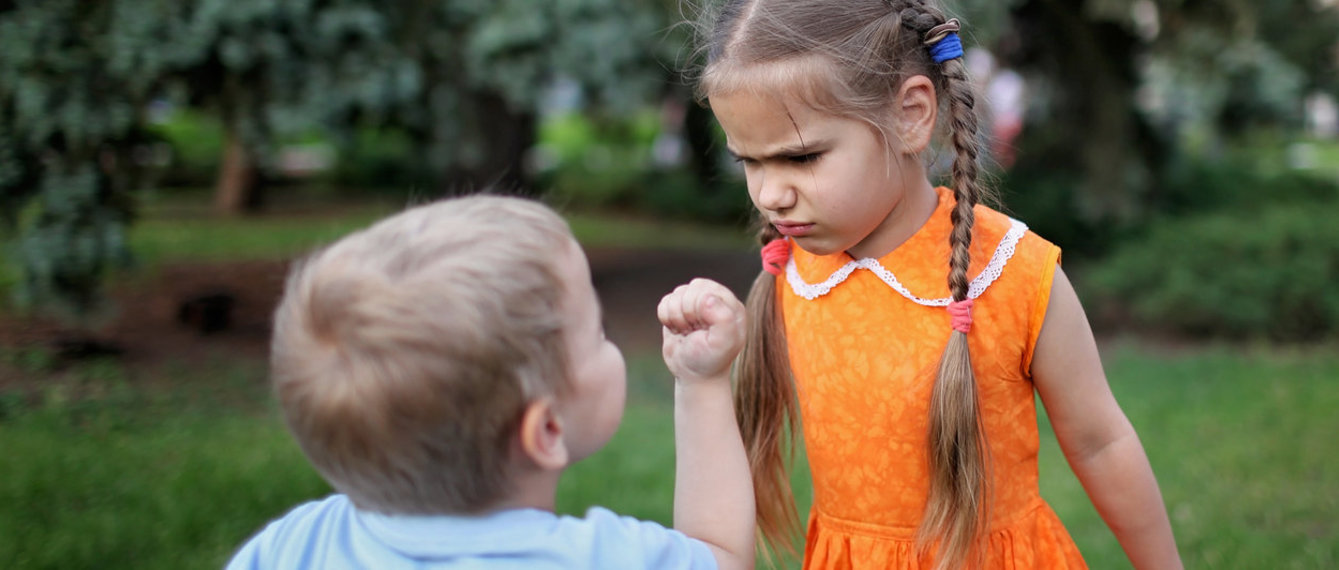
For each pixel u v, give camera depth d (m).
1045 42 8.72
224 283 8.50
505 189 9.04
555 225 1.10
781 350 1.70
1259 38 8.02
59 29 5.14
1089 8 7.83
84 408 4.99
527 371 1.00
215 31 5.17
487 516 1.05
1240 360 6.25
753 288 1.74
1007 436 1.51
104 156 5.51
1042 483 4.02
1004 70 9.17
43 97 5.09
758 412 1.72
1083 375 1.50
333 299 1.00
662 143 19.11
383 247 1.03
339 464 1.03
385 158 16.56
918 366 1.48
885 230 1.51
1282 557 3.14
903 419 1.50
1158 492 1.58
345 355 0.98
